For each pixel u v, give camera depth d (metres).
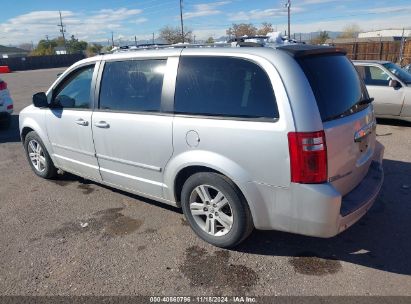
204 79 3.24
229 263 3.19
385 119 8.53
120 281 3.01
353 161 3.16
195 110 3.27
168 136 3.42
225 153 3.07
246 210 3.14
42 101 4.72
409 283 2.87
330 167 2.84
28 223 4.06
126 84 3.84
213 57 3.21
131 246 3.52
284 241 3.50
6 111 8.84
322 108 2.82
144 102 3.66
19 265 3.28
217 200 3.31
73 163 4.66
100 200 4.59
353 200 3.08
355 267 3.09
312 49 3.06
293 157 2.74
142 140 3.66
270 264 3.16
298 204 2.83
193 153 3.27
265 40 3.52
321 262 3.17
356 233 3.60
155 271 3.12
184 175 3.55
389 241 3.45
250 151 2.93
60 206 4.46
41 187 5.10
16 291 2.94
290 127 2.73
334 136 2.84
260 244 3.46
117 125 3.87
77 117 4.32
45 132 4.92
